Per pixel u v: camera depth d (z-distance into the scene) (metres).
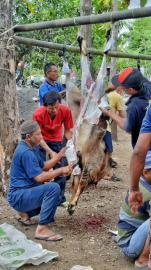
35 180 5.55
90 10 9.05
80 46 5.84
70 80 6.19
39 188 5.54
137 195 4.14
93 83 5.70
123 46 16.41
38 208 5.68
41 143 6.43
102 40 13.09
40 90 7.25
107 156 5.82
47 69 7.20
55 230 5.83
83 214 6.34
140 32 16.56
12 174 5.73
